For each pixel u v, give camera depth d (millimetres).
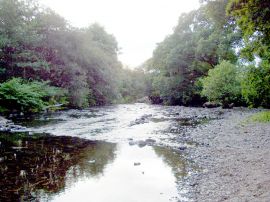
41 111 30109
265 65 13820
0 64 31375
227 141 13453
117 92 51969
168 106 47594
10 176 8812
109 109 38656
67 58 38688
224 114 27219
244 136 14305
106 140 14805
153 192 7637
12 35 31781
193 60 47812
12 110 26453
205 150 12086
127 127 19453
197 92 45406
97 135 16266
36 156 11320
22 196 7266
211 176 8672
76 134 16578
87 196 7367
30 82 31594
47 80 34656
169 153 11859
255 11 7133
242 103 35469
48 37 37062
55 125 20078
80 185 8148
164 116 27312
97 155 11602
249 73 15516
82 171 9453
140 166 10047
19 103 26266
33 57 33312
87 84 43781
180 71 48750
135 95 74375
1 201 6918
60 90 34375
